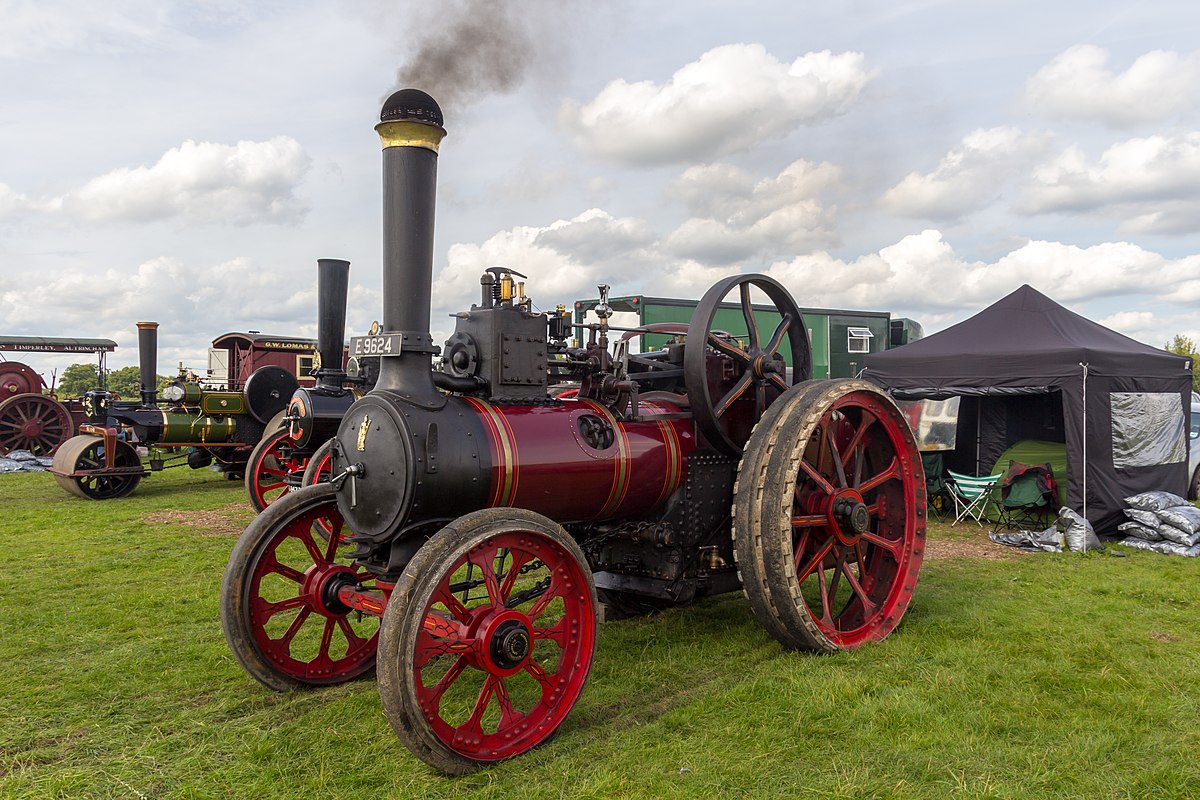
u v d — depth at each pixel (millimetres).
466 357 4191
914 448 5359
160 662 4746
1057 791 3230
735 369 5121
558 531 3713
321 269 9594
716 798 3148
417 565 3291
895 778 3324
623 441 4543
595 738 3719
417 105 3826
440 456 3754
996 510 9750
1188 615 5656
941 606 5812
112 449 11742
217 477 14766
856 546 5328
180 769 3451
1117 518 8711
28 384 19453
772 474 4527
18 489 13133
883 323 19531
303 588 4430
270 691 4320
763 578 4508
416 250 3859
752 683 4250
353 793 3219
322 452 8008
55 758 3586
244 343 16406
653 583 4918
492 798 3182
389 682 3150
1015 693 4172
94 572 7043
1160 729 3797
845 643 4828
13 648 5008
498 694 3574
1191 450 11844
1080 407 8492
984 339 9711
